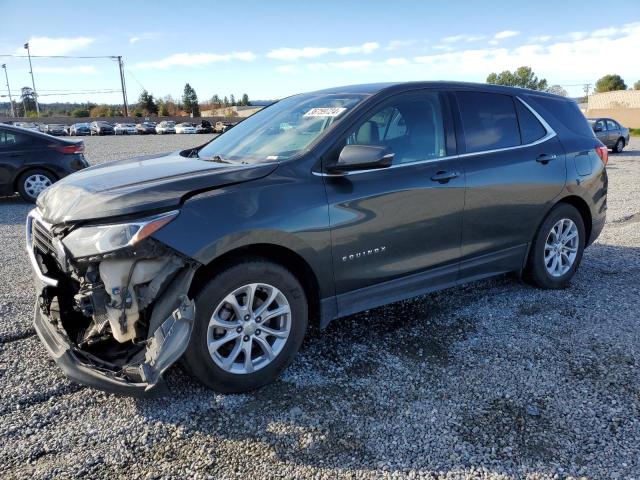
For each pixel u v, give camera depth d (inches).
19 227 290.0
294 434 105.3
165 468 95.9
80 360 109.6
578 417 110.9
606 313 165.0
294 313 123.4
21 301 171.0
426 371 129.6
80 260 103.4
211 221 108.3
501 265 168.1
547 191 171.6
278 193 118.3
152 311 105.7
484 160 156.3
